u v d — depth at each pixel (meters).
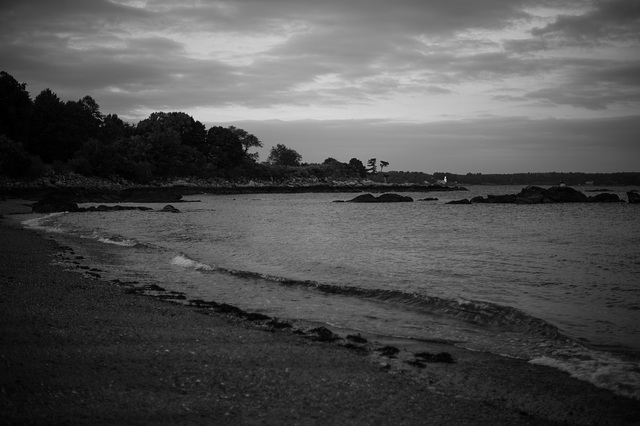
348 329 11.48
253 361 8.76
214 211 64.62
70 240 28.58
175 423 6.14
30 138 112.25
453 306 13.23
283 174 192.12
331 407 6.96
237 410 6.67
